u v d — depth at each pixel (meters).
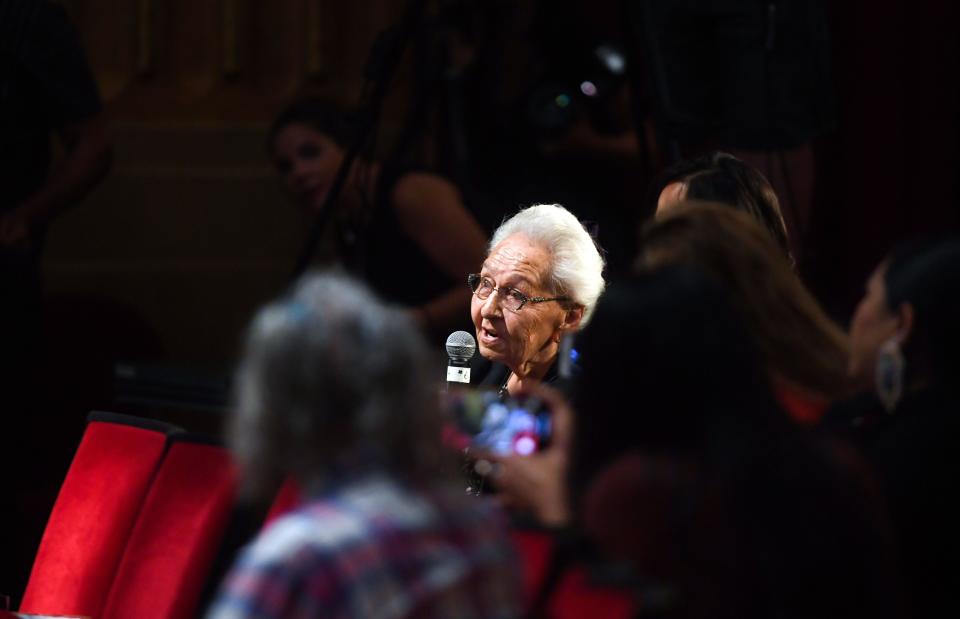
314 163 14.54
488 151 14.97
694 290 5.41
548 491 6.08
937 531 6.01
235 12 18.72
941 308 6.30
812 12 12.54
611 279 9.93
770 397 5.39
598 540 5.20
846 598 5.13
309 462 4.84
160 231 18.31
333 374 4.83
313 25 18.72
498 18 15.56
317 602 4.55
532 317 9.05
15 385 14.71
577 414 5.52
